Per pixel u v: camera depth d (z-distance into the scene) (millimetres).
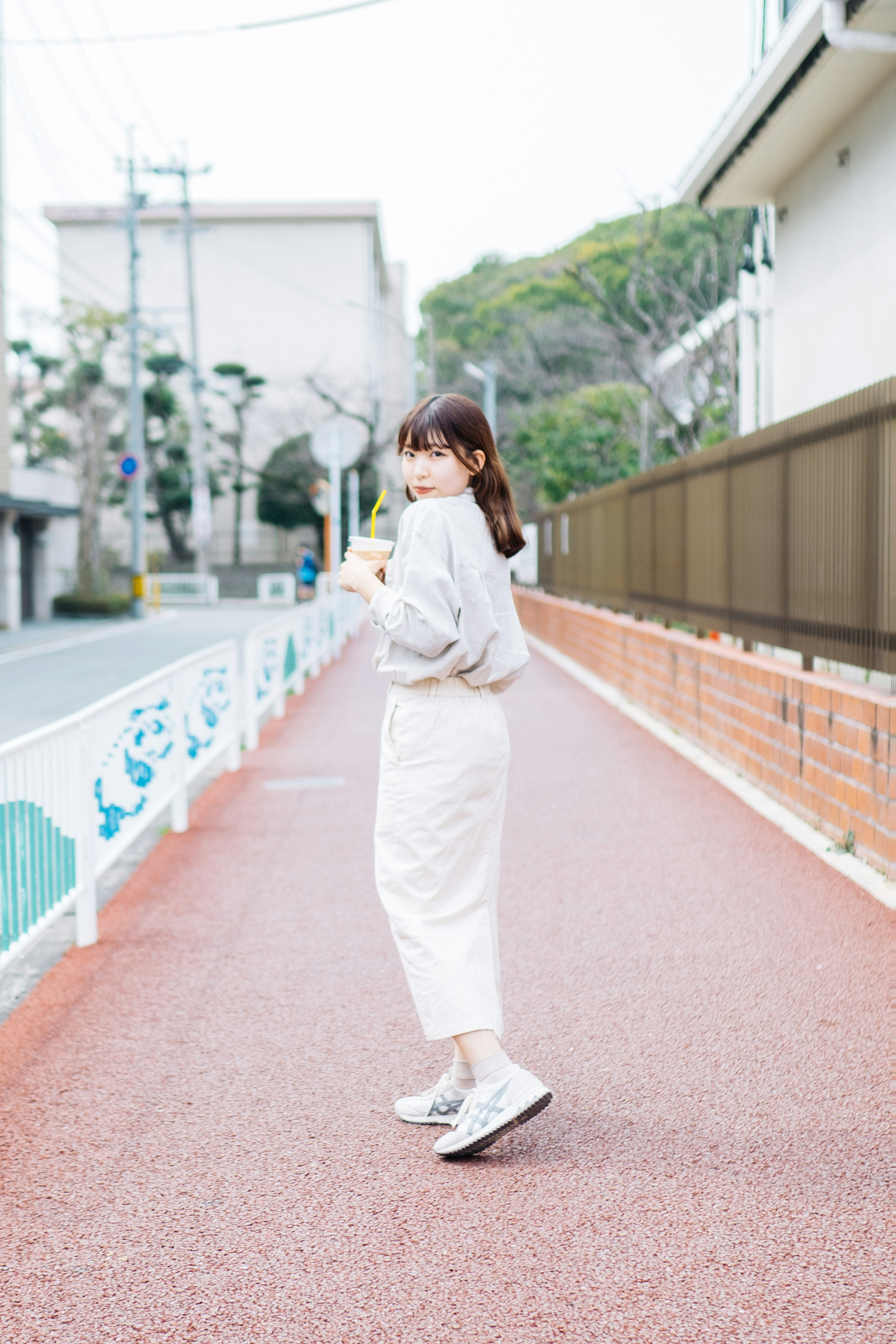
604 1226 2498
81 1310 2258
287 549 46125
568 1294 2258
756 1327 2141
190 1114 3133
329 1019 3812
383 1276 2340
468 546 2719
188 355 47062
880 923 4582
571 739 9477
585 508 16219
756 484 7293
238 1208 2627
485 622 2705
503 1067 2754
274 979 4219
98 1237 2521
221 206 46500
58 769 4371
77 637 23516
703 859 5664
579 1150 2852
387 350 54781
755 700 7141
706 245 25078
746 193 10523
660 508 10695
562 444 28484
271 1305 2254
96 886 5188
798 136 8945
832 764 5785
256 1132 3016
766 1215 2525
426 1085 3285
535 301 50719
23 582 28797
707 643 8867
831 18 6730
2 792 3797
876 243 8039
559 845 6039
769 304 11141
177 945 4652
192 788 8086
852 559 5605
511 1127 2719
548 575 21078
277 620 11500
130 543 45031
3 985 4277
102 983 4223
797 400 9914
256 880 5637
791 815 6398
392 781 2818
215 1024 3797
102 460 33906
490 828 2850
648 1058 3410
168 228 46750
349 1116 3096
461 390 49969
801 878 5258
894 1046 3439
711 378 19719
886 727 5074
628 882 5320
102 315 39500
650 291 22578
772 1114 3021
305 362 47125
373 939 4668
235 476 45812
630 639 11625
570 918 4816
